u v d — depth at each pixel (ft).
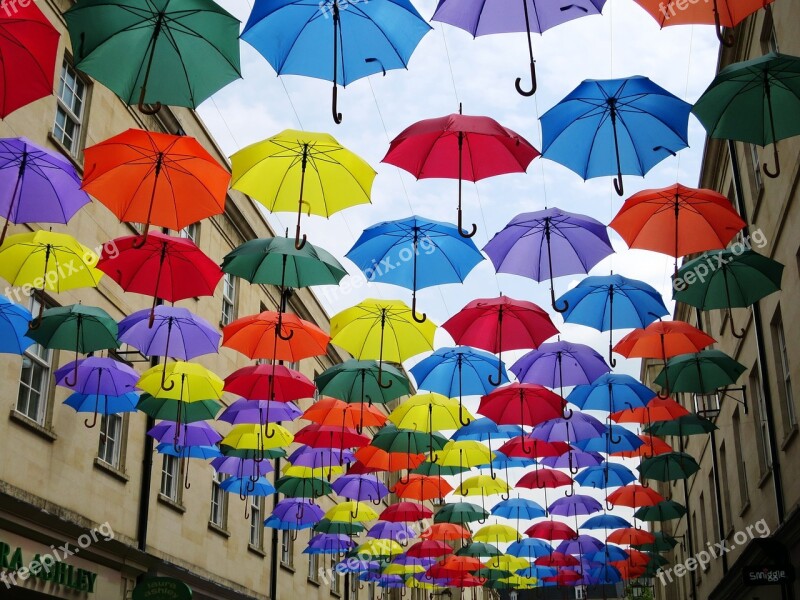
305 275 42.06
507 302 42.39
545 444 57.77
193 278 39.75
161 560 57.11
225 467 62.03
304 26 28.86
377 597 135.13
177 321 44.52
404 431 56.70
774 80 29.71
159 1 27.14
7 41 23.57
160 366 46.21
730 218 36.58
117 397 47.83
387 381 50.29
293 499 71.00
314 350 45.55
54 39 23.81
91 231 53.01
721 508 80.53
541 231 40.63
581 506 80.84
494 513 82.23
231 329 44.86
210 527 68.69
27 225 45.80
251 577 77.51
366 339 45.78
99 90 54.54
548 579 106.93
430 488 63.72
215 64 28.58
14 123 44.75
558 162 33.86
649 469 71.15
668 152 33.09
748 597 68.23
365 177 36.68
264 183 36.52
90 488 50.90
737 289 44.80
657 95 31.94
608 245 40.42
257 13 28.30
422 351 46.03
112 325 42.37
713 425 63.16
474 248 40.91
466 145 33.30
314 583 98.84
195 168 32.73
